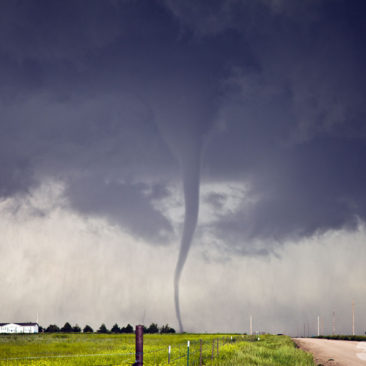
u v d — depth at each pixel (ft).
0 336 287.69
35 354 105.19
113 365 76.79
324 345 157.99
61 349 125.90
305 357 94.84
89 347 135.13
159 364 73.51
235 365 73.97
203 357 84.23
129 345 138.92
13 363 79.41
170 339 211.61
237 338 220.43
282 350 107.65
